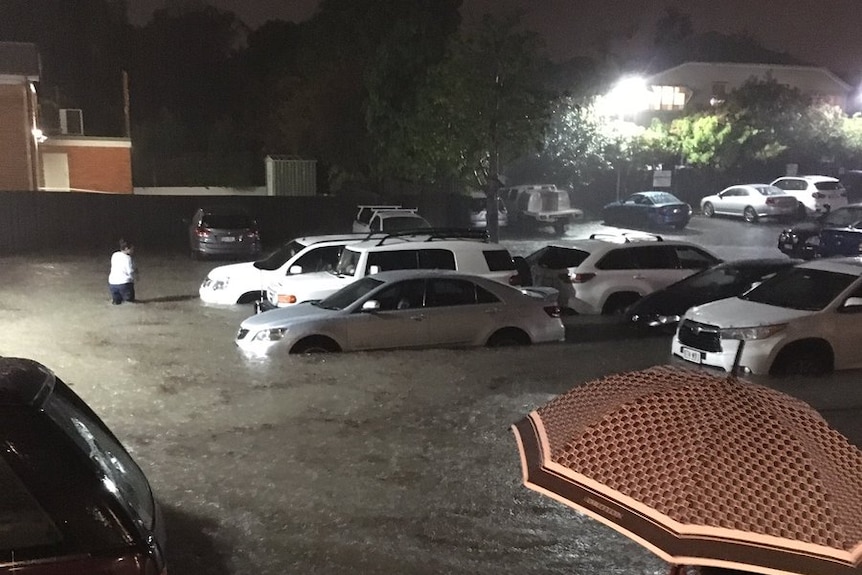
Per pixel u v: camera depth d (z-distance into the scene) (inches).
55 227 1152.8
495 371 439.5
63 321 608.4
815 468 104.4
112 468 136.3
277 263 694.5
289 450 318.0
